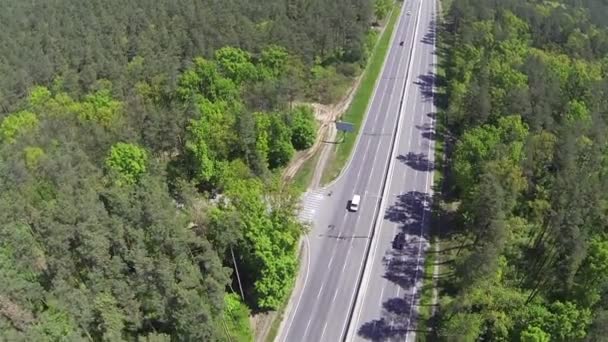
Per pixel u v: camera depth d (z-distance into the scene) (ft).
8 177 316.81
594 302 284.82
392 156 454.81
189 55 538.06
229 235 294.46
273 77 486.38
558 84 474.90
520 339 267.18
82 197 268.62
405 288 335.88
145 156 347.36
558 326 267.39
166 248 256.32
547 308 289.53
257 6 635.66
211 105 410.52
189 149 376.48
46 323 220.43
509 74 482.69
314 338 305.32
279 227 310.65
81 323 233.14
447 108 534.37
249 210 307.17
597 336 248.93
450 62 628.28
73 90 486.38
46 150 350.23
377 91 561.02
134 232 250.16
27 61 526.57
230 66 479.00
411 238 374.02
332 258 357.82
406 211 399.85
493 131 399.85
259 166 399.85
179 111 392.06
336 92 536.42
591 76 515.91
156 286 244.42
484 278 277.44
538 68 505.66
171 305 244.01
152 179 312.71
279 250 307.17
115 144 357.00
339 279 342.44
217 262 269.23
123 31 612.70
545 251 319.68
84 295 236.84
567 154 349.20
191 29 576.20
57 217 253.24
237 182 344.69
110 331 230.48
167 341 243.40
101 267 241.96
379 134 487.20
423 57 645.92
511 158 350.64
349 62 592.19
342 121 496.23
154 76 481.87
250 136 390.63
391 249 364.79
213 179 391.45
